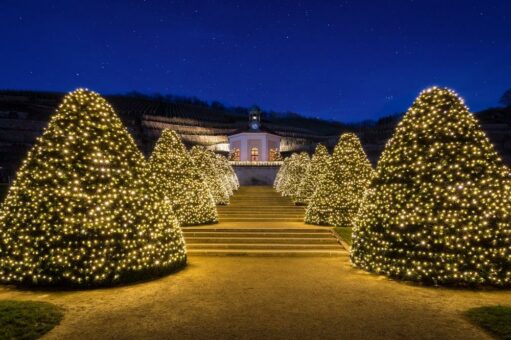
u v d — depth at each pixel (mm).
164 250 10586
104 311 7586
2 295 8633
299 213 22203
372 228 10789
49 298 8438
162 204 11086
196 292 8953
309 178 25031
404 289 9156
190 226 17516
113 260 9422
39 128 52281
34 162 9914
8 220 9570
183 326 6797
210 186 24906
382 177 11055
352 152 18578
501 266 9141
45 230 9203
